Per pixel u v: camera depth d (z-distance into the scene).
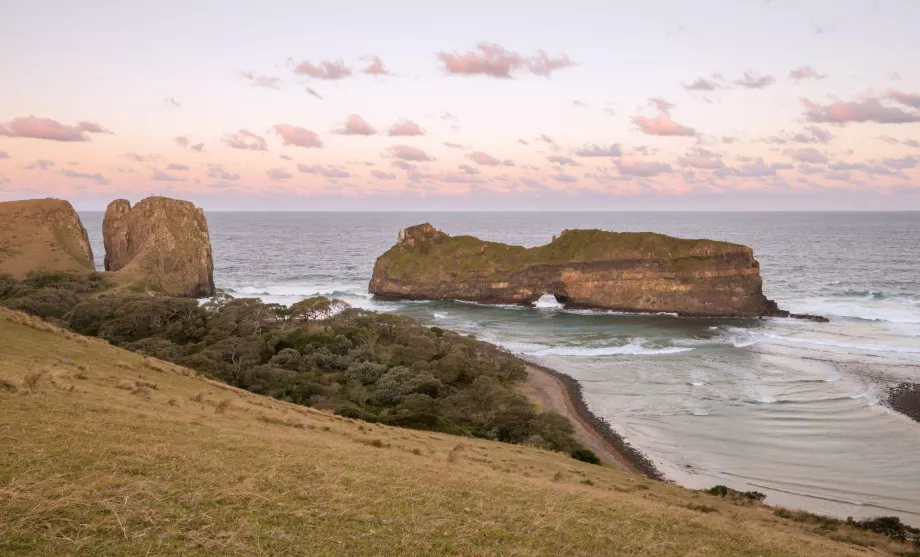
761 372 83.50
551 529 14.04
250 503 11.98
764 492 46.41
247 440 18.50
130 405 20.97
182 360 68.81
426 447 29.50
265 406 33.09
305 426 26.52
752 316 132.75
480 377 72.44
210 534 10.12
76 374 25.33
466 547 11.82
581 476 30.56
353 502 13.41
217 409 25.42
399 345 88.81
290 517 11.69
